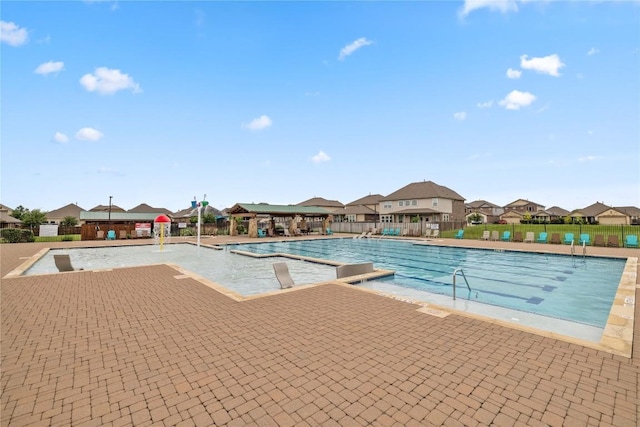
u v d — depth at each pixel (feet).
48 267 41.01
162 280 28.43
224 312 18.78
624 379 10.57
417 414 8.70
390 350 13.10
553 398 9.46
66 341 14.28
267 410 8.93
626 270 32.65
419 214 135.03
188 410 8.95
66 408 9.05
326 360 12.19
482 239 80.18
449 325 16.21
